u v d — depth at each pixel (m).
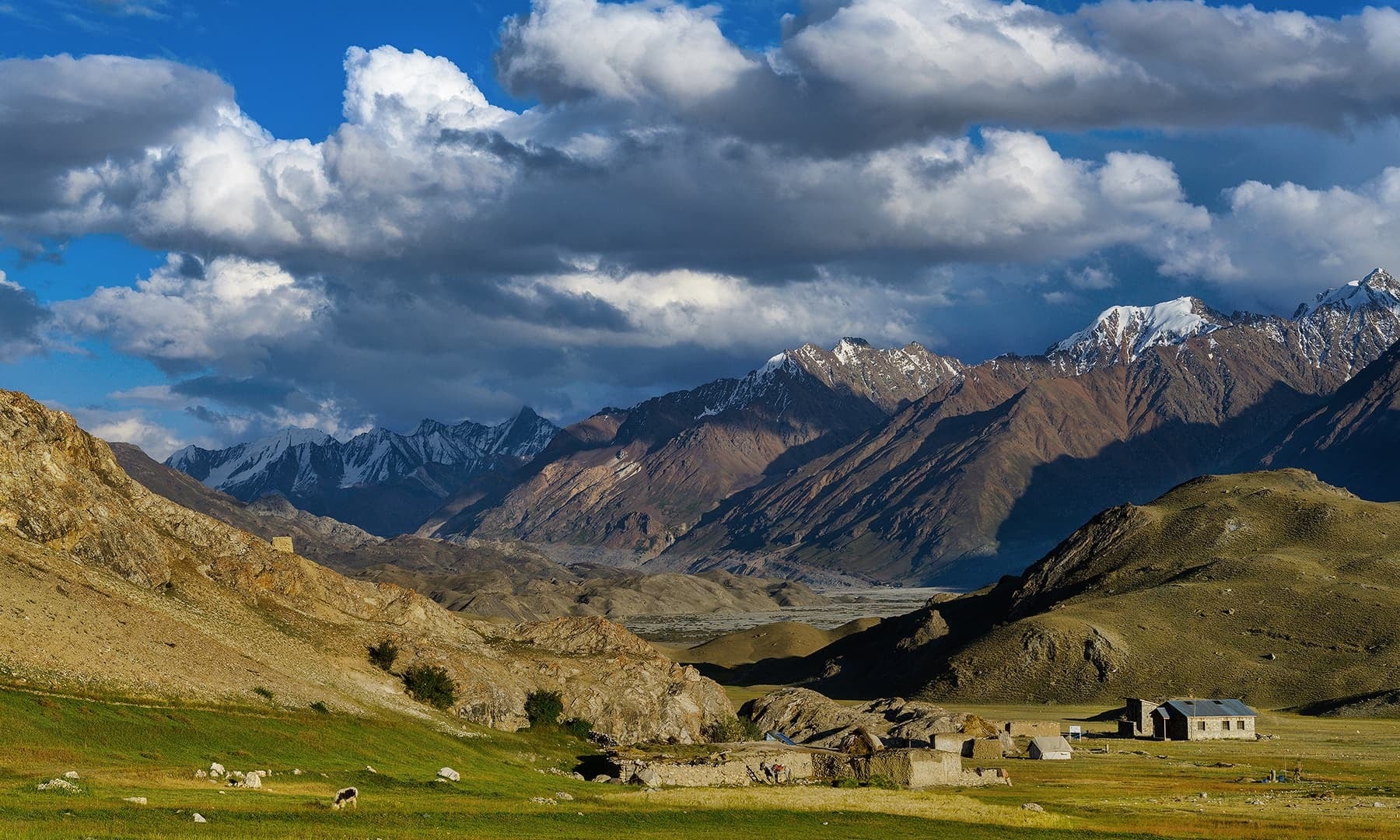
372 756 97.44
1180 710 197.88
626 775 115.31
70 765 73.81
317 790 78.38
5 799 61.16
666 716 164.50
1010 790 124.25
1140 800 113.69
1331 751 174.12
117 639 98.50
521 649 170.00
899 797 100.75
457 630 165.50
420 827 67.38
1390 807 105.69
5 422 117.19
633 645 188.00
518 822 74.12
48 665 88.50
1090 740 196.50
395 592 161.50
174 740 84.50
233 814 64.81
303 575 146.88
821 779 125.38
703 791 102.25
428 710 128.50
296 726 97.38
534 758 121.06
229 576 136.62
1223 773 144.88
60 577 104.75
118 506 125.19
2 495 109.19
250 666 110.44
